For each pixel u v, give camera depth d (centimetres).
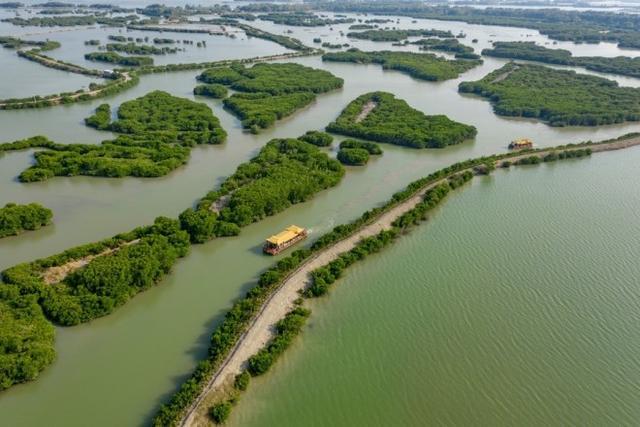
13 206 13538
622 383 8994
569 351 9675
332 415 8244
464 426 8131
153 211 14512
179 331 9938
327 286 11181
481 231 14038
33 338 9150
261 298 10525
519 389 8812
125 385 8694
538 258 12750
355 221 13725
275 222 14112
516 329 10219
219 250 12669
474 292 11356
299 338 9800
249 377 8700
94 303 10150
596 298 11225
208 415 7956
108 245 12219
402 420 8206
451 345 9769
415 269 12169
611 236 13912
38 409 8212
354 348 9619
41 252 12425
